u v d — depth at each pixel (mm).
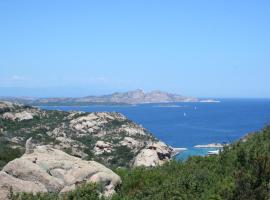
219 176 18422
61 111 125938
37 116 114562
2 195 15352
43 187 16297
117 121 119000
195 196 16781
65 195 15477
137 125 121312
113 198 16203
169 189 17125
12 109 114125
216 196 16266
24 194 15000
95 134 106438
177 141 156250
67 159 18312
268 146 20594
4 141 60469
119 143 98625
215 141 147875
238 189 15906
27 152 18781
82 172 17406
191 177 18172
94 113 118312
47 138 91250
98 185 16766
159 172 20047
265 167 16453
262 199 15531
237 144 21797
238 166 18828
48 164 17484
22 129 100250
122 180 19031
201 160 22062
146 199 16484
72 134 103500
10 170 16672
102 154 87938
